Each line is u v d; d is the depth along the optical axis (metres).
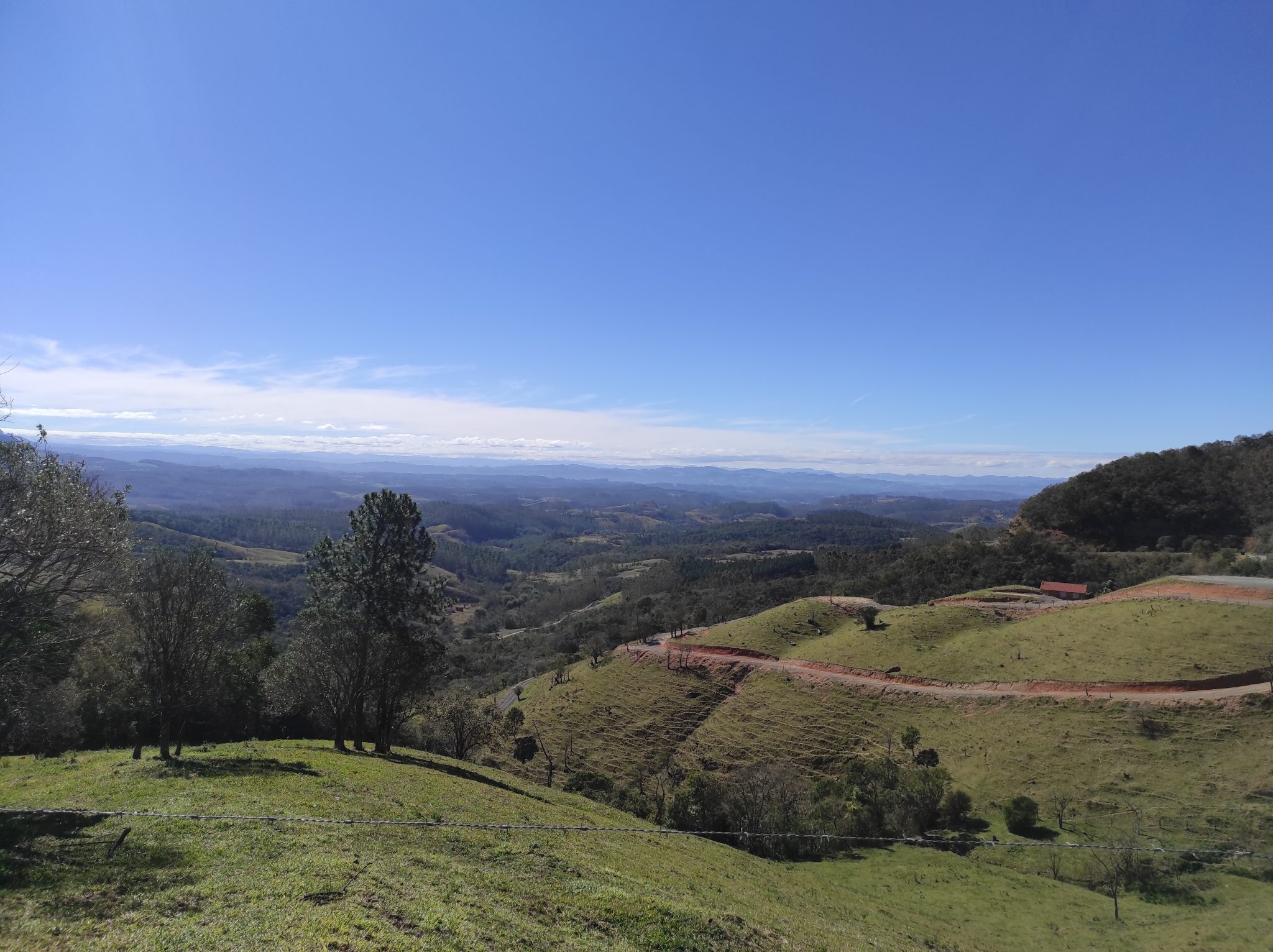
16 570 22.23
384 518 46.78
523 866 21.05
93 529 23.50
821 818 51.00
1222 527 111.19
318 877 16.02
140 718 36.75
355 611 44.97
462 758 64.38
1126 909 36.22
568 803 42.34
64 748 42.75
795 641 105.81
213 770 28.56
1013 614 92.31
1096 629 76.31
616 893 19.72
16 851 15.97
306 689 45.91
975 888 40.47
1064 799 50.47
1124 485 127.19
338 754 38.81
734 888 27.31
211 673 37.94
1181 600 75.50
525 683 124.69
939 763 64.06
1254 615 66.62
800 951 19.41
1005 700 69.19
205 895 14.35
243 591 59.94
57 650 27.61
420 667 47.69
